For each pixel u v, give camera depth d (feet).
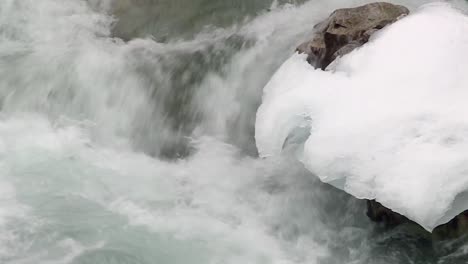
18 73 24.04
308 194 20.25
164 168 21.70
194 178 21.26
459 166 15.17
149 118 23.02
